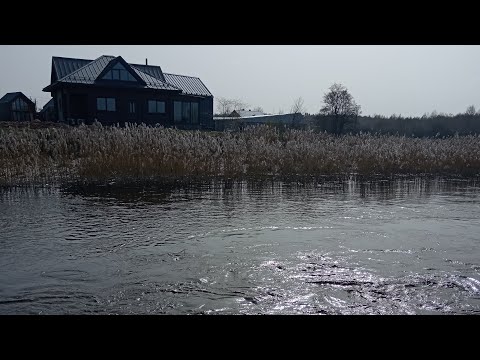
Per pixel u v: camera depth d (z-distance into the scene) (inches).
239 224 366.3
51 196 486.6
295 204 462.6
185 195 509.4
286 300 211.5
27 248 294.2
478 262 271.7
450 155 824.3
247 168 692.1
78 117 1035.3
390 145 845.2
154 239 317.7
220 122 1776.6
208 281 235.9
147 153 660.1
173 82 1299.2
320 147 783.7
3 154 634.8
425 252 292.0
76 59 1167.6
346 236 331.3
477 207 457.4
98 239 316.8
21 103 1457.9
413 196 530.0
